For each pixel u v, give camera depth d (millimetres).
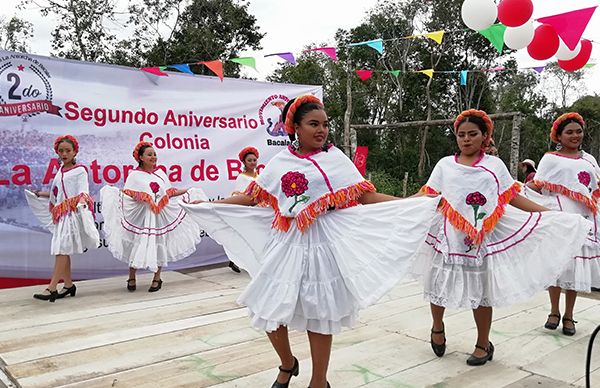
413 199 2500
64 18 21141
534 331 3824
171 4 21594
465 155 3162
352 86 25781
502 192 3070
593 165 3885
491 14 3732
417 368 3088
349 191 2363
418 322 4043
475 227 3014
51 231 5086
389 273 2361
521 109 28938
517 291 3043
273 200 2461
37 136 5391
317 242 2355
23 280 5363
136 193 5105
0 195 5215
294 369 2646
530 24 3943
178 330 3869
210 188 6480
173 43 21406
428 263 3227
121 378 2947
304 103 2420
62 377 2959
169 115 6211
